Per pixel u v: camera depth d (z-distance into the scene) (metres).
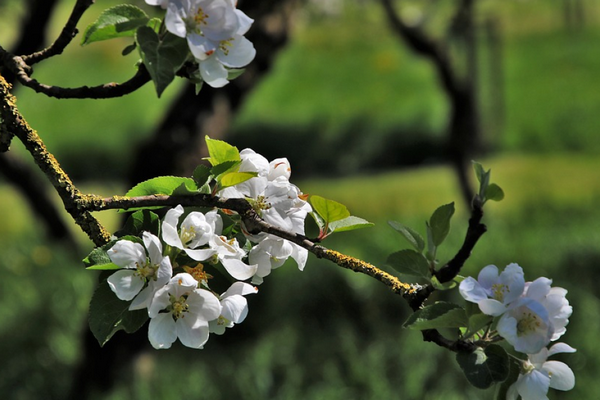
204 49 1.79
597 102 21.59
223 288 2.01
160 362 8.78
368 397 8.15
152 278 1.82
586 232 10.95
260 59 6.40
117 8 1.93
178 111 6.34
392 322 9.55
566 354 8.54
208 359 8.99
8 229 12.95
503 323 1.70
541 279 1.76
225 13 1.81
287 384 8.25
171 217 1.87
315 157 20.20
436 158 19.73
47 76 24.61
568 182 15.18
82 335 7.16
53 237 9.31
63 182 2.02
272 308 9.69
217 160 2.09
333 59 26.06
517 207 13.07
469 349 1.78
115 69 25.42
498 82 19.58
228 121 6.51
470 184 10.18
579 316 9.09
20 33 6.27
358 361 8.59
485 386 1.74
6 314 9.23
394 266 1.91
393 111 21.67
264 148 20.53
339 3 15.20
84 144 20.41
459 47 11.50
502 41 25.05
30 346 8.88
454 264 1.79
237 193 2.07
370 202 14.60
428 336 1.82
